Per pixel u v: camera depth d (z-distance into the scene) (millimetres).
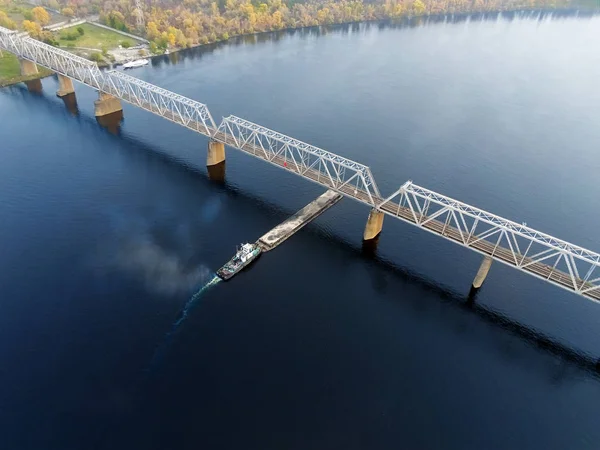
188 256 117062
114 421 81938
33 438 79312
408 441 80750
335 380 89688
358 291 109812
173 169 155625
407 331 100688
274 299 106062
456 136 184625
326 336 98188
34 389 86500
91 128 182125
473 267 119188
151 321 99625
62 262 114750
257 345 95250
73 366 90562
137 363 91188
